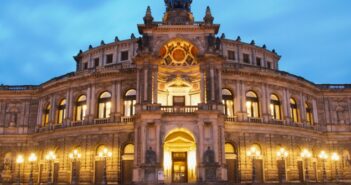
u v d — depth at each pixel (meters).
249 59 75.75
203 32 57.84
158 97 60.66
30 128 74.12
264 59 78.06
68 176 64.00
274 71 67.25
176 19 62.53
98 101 66.25
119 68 65.06
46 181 66.31
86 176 62.12
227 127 61.34
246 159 61.19
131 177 60.38
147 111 52.50
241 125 62.16
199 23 59.47
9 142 73.62
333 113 75.06
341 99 76.00
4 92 75.50
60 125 67.62
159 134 52.12
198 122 53.06
